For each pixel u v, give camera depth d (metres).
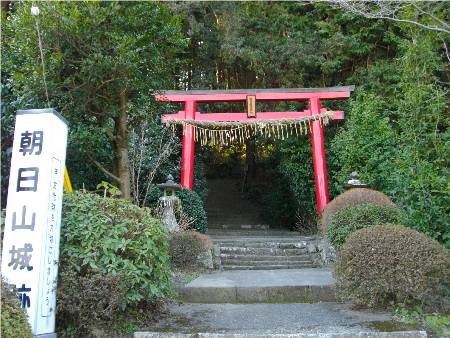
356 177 8.95
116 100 6.42
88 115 6.60
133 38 5.88
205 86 14.25
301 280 6.03
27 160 3.64
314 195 12.24
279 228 14.05
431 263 4.35
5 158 7.77
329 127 12.48
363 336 3.91
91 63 5.53
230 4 12.80
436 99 5.50
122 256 4.23
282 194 13.95
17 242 3.52
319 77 13.82
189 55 14.03
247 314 4.71
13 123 7.44
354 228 6.52
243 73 14.72
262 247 8.93
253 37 13.09
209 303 5.31
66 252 4.01
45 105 6.10
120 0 5.88
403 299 4.64
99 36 5.69
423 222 5.13
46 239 3.58
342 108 12.66
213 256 7.85
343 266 4.69
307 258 8.51
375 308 4.79
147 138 10.30
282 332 4.00
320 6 13.01
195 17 13.47
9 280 3.45
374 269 4.50
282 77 13.33
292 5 13.57
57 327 3.97
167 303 4.96
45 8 5.39
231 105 14.23
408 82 5.77
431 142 5.39
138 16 6.02
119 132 6.61
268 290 5.48
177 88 14.44
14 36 6.09
